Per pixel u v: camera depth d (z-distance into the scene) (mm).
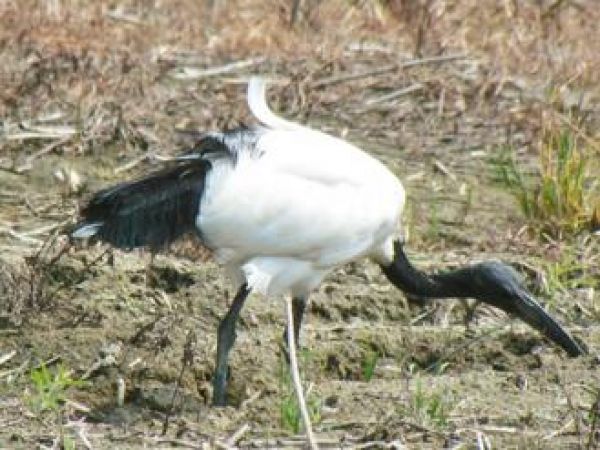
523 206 14781
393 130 16781
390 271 12000
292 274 11102
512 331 12281
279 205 10766
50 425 10305
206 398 11195
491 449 10062
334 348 11805
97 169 15359
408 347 12047
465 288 11961
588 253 14055
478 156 16312
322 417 10609
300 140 11047
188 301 12422
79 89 16406
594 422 10164
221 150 10797
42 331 11750
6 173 15086
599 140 16156
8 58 16828
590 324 12805
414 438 10180
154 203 10719
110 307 12211
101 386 11016
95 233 10750
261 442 10078
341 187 11031
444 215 14891
